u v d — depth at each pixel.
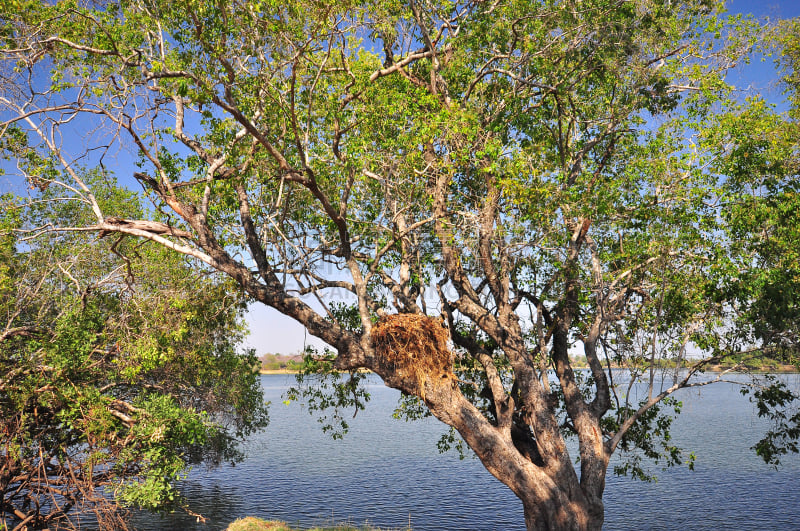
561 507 12.59
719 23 14.27
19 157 14.16
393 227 13.61
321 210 14.88
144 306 15.74
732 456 41.91
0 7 11.05
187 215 13.23
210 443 22.95
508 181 11.39
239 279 12.88
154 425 13.32
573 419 14.29
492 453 12.68
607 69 13.80
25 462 14.20
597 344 15.34
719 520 25.95
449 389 12.68
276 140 12.34
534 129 14.24
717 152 13.34
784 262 13.02
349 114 12.73
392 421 76.12
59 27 11.58
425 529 24.77
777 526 24.80
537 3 14.03
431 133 11.73
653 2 13.58
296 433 64.19
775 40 14.15
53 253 17.30
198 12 10.30
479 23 13.91
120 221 12.98
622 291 14.49
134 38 11.95
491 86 14.48
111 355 15.40
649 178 13.15
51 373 14.15
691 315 14.54
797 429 14.91
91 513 22.55
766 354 13.91
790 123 13.52
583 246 14.74
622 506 29.05
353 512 27.73
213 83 10.47
